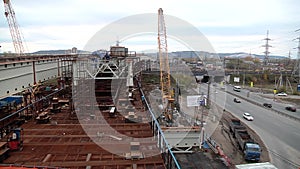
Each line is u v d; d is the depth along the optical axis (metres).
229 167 17.25
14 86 21.59
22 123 13.96
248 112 34.31
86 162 9.24
